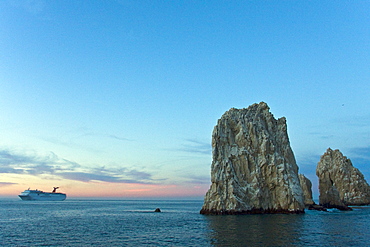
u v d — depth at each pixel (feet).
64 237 200.03
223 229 213.25
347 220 273.13
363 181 547.90
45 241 185.68
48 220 318.65
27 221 306.14
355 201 525.75
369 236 189.78
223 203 304.91
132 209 566.36
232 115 356.38
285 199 312.91
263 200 316.40
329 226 230.89
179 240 183.32
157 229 235.20
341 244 166.20
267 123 357.61
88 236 203.72
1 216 366.22
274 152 330.75
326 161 568.82
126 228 245.24
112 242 180.96
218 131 330.95
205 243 170.09
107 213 436.35
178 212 454.81
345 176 539.70
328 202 437.99
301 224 238.27
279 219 266.77
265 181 321.52
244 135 335.26
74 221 307.37
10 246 171.83
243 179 319.88
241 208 305.53
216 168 314.55
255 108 367.25
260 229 211.61
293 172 335.47
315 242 170.40
